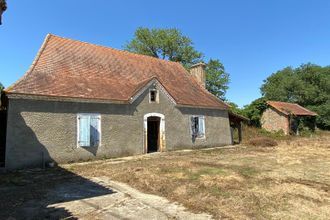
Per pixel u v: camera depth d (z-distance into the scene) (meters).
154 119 17.89
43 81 13.96
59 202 7.17
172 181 9.06
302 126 36.62
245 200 6.98
